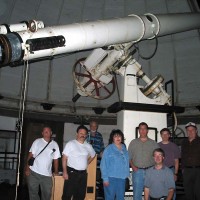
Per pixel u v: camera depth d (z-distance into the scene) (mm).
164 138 6059
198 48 9875
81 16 9938
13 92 9844
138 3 9672
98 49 6730
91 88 7453
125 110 6781
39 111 10195
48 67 10227
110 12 9906
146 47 10430
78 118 10594
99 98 7586
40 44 4418
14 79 9789
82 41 5203
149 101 7125
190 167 5832
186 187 5879
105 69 7051
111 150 5207
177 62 10305
